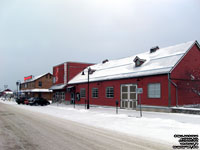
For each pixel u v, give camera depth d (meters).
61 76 42.31
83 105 33.78
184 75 20.16
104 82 28.36
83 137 8.64
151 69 21.64
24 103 39.72
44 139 8.19
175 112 18.19
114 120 14.29
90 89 31.95
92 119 15.09
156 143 7.59
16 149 6.65
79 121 14.12
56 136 8.81
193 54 21.59
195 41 22.00
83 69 43.06
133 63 27.44
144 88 21.62
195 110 16.59
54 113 20.19
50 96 63.56
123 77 24.39
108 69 31.97
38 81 61.88
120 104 25.02
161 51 25.80
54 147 6.92
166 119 13.59
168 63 20.56
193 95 20.59
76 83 36.12
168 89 18.84
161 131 9.92
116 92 25.81
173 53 22.45
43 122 13.41
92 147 6.94
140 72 22.64
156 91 20.20
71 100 38.59
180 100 19.41
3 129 10.53
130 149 6.73
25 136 8.77
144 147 6.99
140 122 13.02
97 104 29.83
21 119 14.95
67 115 18.20
